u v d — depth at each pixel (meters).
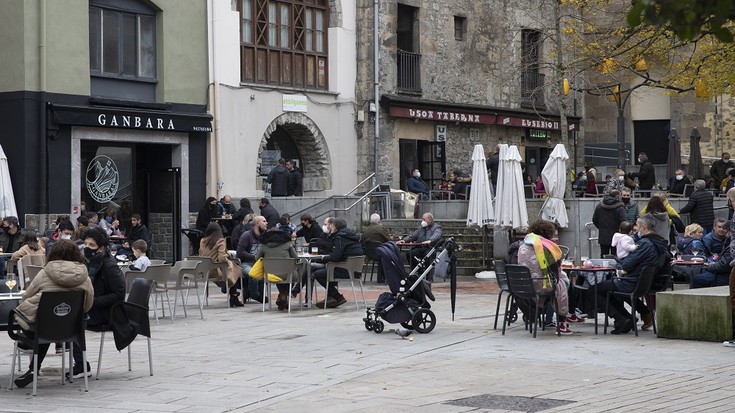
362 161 29.59
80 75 23.34
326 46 29.14
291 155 28.98
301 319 16.42
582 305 14.60
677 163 30.58
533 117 34.25
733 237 13.62
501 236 24.45
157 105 24.72
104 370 11.63
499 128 33.50
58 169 22.94
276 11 27.80
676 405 8.88
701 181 22.30
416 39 30.84
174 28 25.28
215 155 25.94
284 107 27.59
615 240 15.31
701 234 16.94
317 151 28.70
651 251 13.39
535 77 34.47
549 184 23.80
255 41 27.17
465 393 9.73
